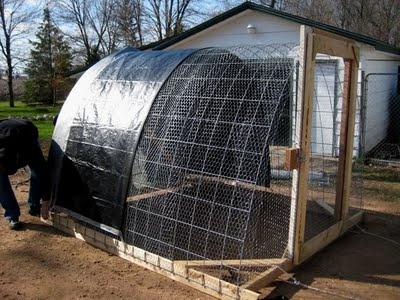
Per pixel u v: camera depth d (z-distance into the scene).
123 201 5.21
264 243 5.33
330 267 4.97
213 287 4.28
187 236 4.98
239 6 12.32
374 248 5.54
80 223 5.71
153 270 4.83
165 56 6.02
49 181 6.14
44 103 38.28
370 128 12.39
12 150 5.62
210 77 5.36
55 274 4.74
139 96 5.55
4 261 5.04
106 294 4.32
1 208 6.89
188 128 5.10
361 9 27.64
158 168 5.11
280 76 5.04
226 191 5.11
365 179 9.36
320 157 9.23
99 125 5.70
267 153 6.23
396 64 14.02
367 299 4.25
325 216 6.22
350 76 5.65
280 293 4.35
